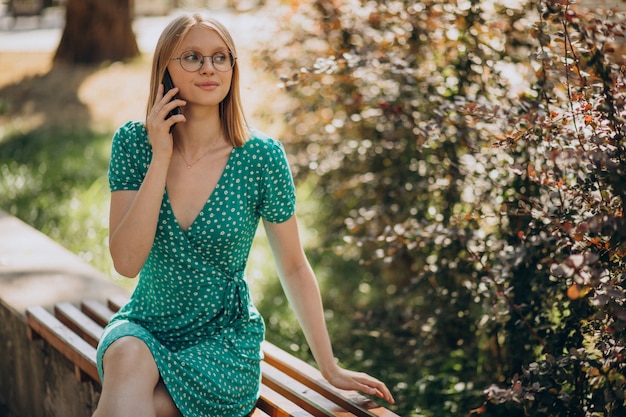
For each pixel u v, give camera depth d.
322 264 6.36
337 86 5.23
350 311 5.56
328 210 6.85
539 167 3.68
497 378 3.87
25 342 4.15
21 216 7.38
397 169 5.05
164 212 2.87
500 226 3.86
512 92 3.91
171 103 2.78
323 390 3.11
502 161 3.82
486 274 3.76
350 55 4.04
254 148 2.93
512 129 3.06
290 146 5.83
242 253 3.00
